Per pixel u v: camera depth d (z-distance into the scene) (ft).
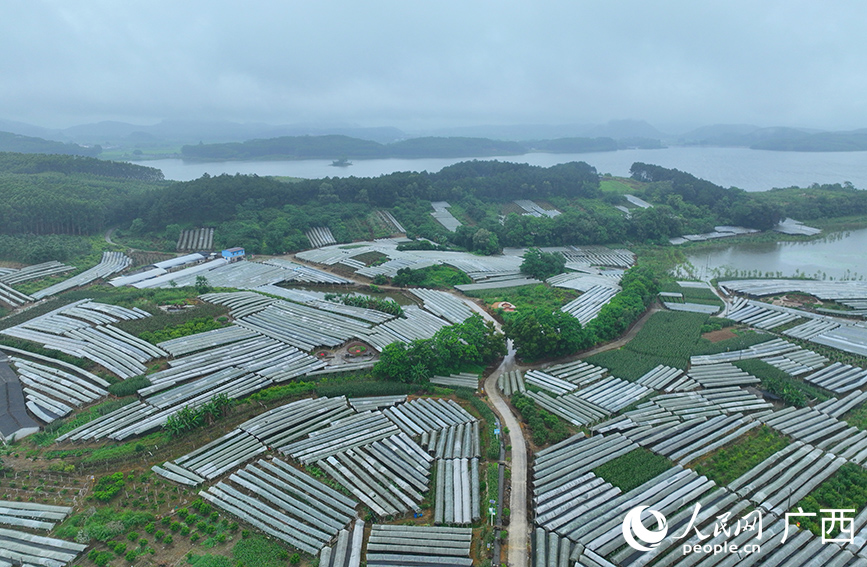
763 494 205.16
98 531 180.14
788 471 219.41
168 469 217.56
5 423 244.22
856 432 252.01
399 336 349.41
